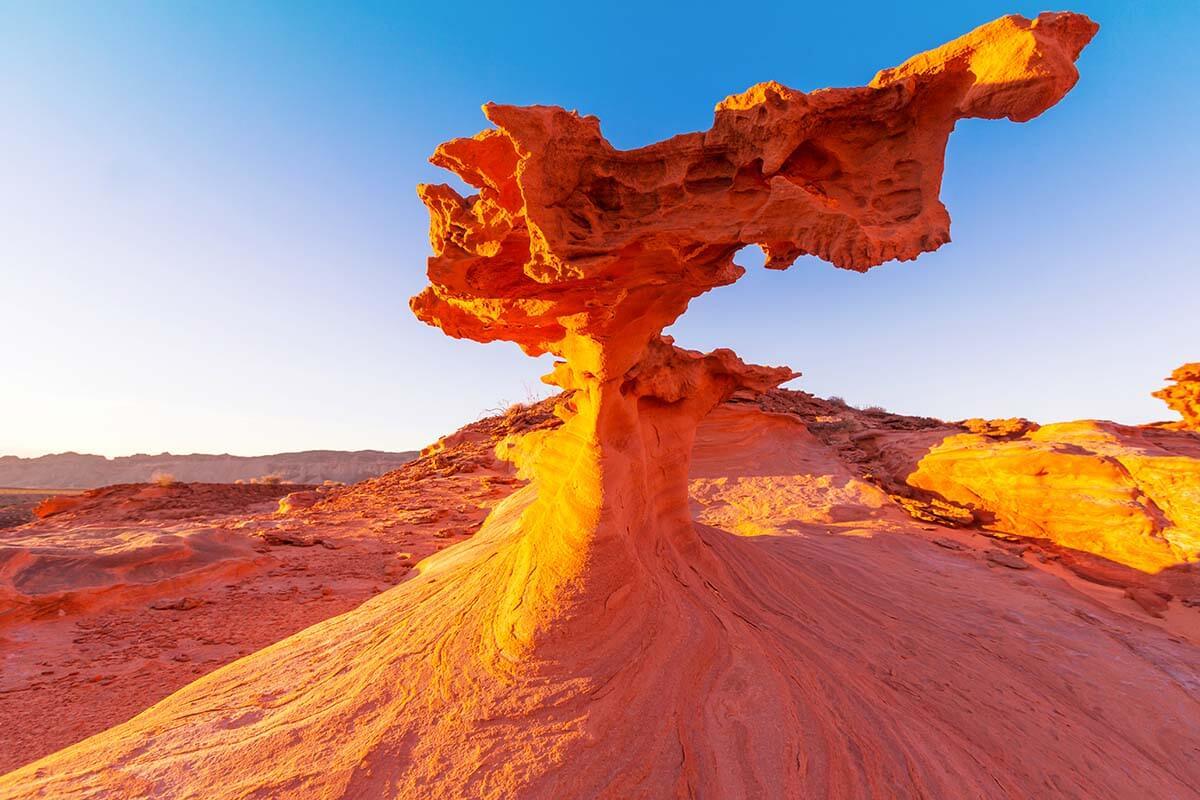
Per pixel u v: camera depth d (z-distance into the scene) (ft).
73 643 31.94
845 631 23.84
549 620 16.89
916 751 14.82
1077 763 17.53
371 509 80.69
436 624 20.47
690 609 19.63
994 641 28.04
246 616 36.40
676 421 27.04
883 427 92.43
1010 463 54.75
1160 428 64.23
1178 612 38.04
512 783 12.14
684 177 13.64
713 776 12.39
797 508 60.29
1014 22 11.57
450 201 15.25
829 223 12.30
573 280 14.92
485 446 123.95
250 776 13.30
